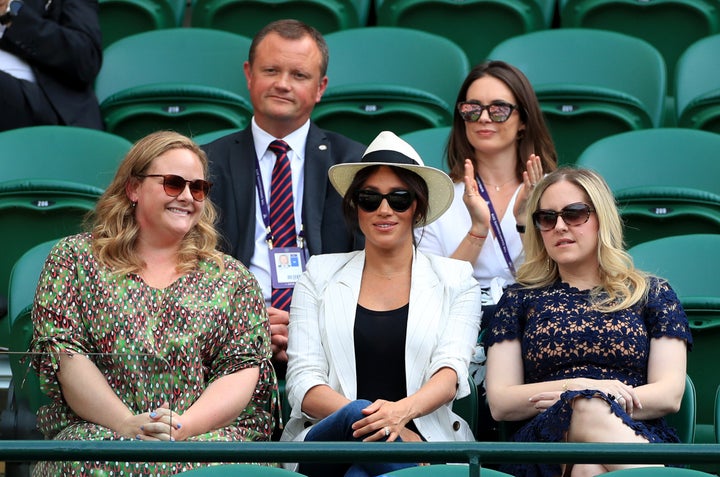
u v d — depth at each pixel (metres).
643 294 15.18
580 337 14.89
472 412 15.55
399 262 15.54
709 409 17.42
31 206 19.36
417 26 25.50
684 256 17.73
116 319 14.48
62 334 14.37
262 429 14.88
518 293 15.55
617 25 25.53
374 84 22.25
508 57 23.50
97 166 20.31
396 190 15.34
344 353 15.08
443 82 23.25
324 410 14.63
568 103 22.28
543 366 14.98
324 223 17.91
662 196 19.53
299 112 18.42
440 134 20.50
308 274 15.67
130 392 13.45
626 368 14.84
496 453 10.52
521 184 18.38
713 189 20.34
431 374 14.91
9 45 22.25
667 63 25.53
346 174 15.73
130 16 26.06
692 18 25.31
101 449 10.59
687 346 15.05
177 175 14.88
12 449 10.54
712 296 17.47
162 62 23.64
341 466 13.90
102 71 23.61
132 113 22.33
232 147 18.47
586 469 13.44
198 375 14.56
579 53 23.50
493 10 25.19
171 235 14.95
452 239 17.91
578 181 15.32
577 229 15.20
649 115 22.36
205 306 14.75
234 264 15.22
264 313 15.15
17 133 20.55
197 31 23.95
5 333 18.17
